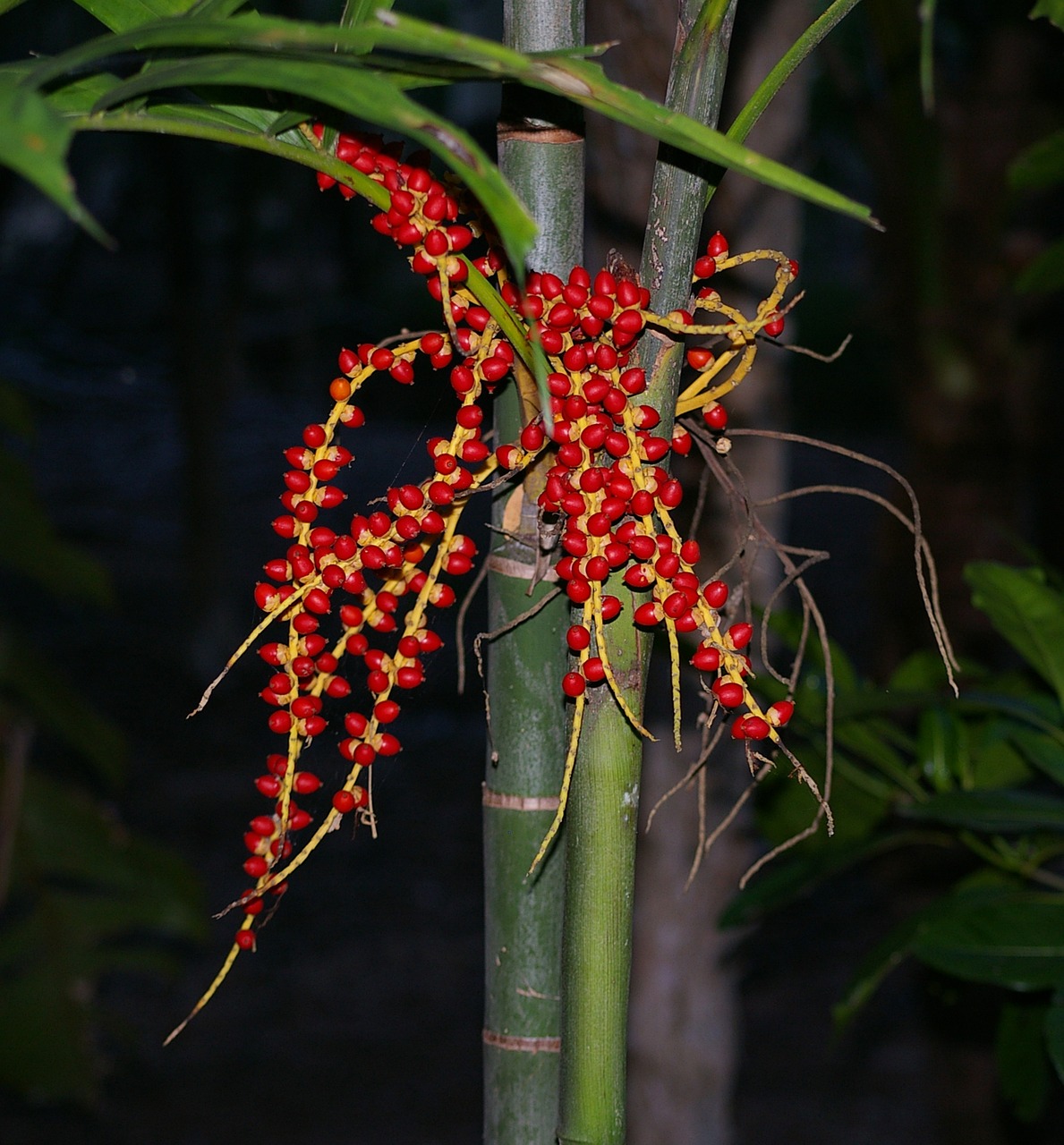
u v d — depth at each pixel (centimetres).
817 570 1029
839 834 197
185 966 541
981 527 320
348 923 580
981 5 308
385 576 141
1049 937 161
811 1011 514
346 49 131
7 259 1487
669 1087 291
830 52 305
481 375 137
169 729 773
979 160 306
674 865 282
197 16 130
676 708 132
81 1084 266
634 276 135
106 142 1156
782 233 264
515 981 150
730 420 268
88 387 1505
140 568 1062
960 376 314
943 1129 312
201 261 832
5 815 259
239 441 1376
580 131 143
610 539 133
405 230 133
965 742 186
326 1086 461
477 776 732
